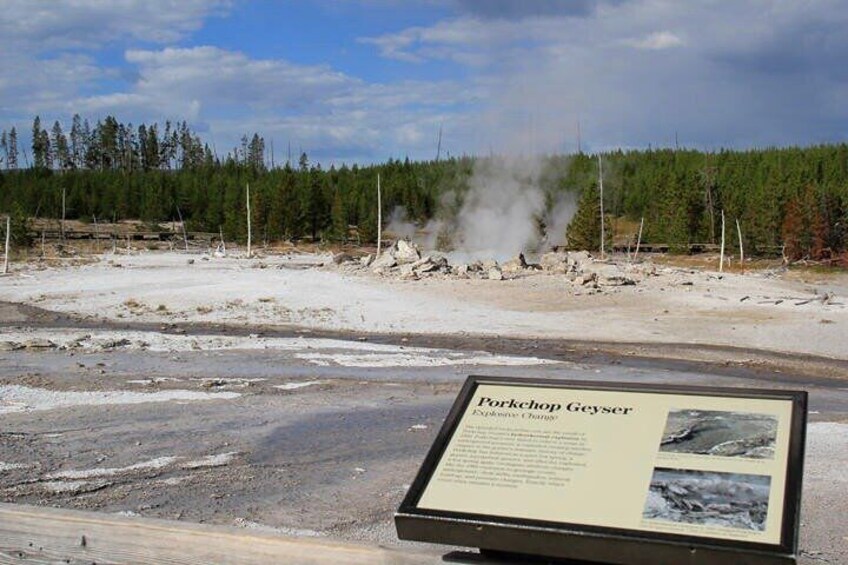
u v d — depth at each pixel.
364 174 110.75
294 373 17.00
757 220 69.88
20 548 3.91
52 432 10.96
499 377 3.79
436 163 110.00
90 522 3.78
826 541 6.64
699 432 3.36
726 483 3.15
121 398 13.37
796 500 3.03
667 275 38.81
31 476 8.83
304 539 3.57
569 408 3.59
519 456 3.45
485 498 3.34
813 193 66.69
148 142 141.88
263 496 8.12
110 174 110.88
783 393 3.41
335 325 27.28
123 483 8.61
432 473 3.48
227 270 43.12
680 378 18.59
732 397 3.46
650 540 3.05
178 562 3.67
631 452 3.35
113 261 51.62
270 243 79.81
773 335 25.62
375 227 79.81
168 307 30.62
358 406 13.11
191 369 17.11
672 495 3.17
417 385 15.48
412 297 32.47
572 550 3.18
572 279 36.22
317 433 11.10
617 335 25.81
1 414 12.02
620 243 77.94
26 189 97.25
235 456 9.83
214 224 88.06
